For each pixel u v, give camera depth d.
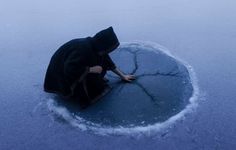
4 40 4.65
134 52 4.23
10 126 3.30
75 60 3.05
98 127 3.22
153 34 4.64
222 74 3.87
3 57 4.32
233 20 4.93
